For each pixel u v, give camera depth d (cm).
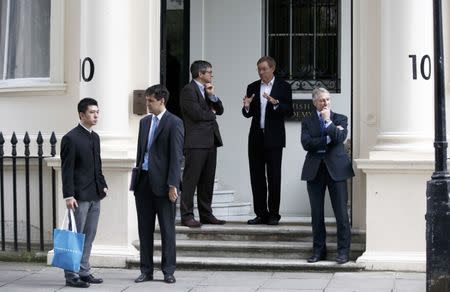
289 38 2020
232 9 2031
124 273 1642
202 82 1792
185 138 1773
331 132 1598
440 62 1334
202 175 1798
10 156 1822
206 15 2042
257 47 2023
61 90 1831
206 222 1812
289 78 2019
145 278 1558
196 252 1712
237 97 2033
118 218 1703
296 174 2014
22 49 1938
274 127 1798
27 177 1770
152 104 1530
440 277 1325
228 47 2034
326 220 1873
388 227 1614
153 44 1777
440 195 1327
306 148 1628
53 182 1767
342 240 1627
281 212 2019
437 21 1330
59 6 1827
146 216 1547
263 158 1817
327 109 1623
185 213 1775
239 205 1998
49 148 1838
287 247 1686
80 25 1792
